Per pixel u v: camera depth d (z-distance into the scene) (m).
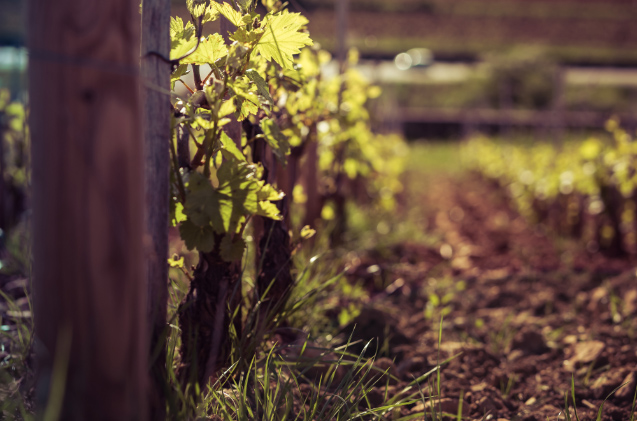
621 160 5.85
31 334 1.93
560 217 6.77
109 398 1.15
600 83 24.05
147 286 1.53
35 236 1.14
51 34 1.09
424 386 2.47
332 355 2.46
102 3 1.11
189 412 1.60
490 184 12.85
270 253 2.27
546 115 19.53
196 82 1.93
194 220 1.61
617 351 2.89
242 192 1.66
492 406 2.31
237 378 2.01
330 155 4.93
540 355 3.02
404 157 10.00
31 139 1.14
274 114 2.67
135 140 1.17
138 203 1.18
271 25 1.91
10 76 5.66
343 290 3.49
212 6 1.96
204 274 1.81
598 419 2.03
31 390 1.74
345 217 5.01
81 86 1.10
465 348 2.88
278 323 2.21
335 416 1.92
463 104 30.44
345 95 4.52
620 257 5.70
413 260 5.00
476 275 4.65
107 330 1.14
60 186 1.11
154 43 1.54
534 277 4.41
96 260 1.12
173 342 1.80
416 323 3.43
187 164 1.79
